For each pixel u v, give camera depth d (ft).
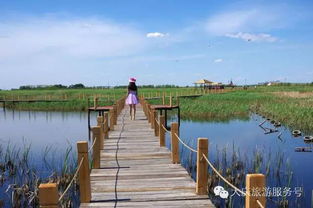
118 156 34.63
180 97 162.71
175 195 22.57
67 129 89.61
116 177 27.02
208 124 90.94
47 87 375.04
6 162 45.21
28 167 42.47
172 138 31.65
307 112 85.15
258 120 97.86
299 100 129.59
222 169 38.14
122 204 20.99
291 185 34.06
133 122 63.57
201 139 22.26
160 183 25.21
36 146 63.10
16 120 114.62
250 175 12.89
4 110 155.53
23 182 35.24
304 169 40.42
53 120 113.09
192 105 122.52
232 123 92.27
